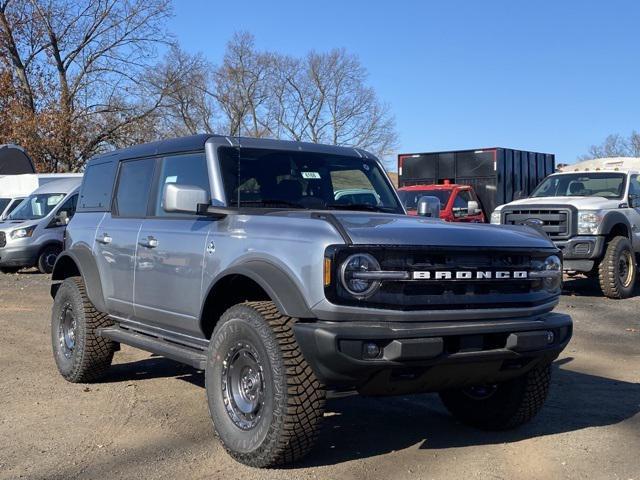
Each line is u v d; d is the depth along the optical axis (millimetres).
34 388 6738
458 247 4461
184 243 5395
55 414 5902
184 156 5863
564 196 13523
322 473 4520
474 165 19016
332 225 4383
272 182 5633
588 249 12195
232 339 4652
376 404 6293
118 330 6480
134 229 6125
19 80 33219
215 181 5426
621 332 9711
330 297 4188
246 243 4805
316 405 4301
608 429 5547
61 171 32719
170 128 36031
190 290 5281
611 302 12273
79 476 4543
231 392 4738
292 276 4383
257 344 4422
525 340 4555
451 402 5703
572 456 4934
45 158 31797
